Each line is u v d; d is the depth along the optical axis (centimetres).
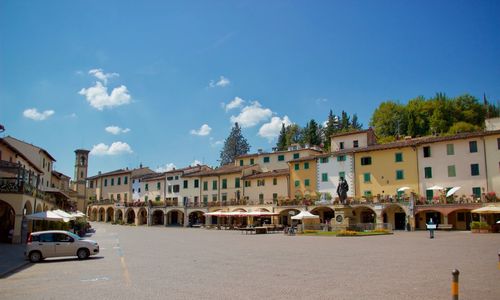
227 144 11644
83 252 2397
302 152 7662
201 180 8506
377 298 1176
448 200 4919
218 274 1678
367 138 6656
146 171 10694
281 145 12694
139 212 8944
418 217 5316
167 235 5016
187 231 6138
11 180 3644
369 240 3506
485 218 4659
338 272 1675
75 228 4650
